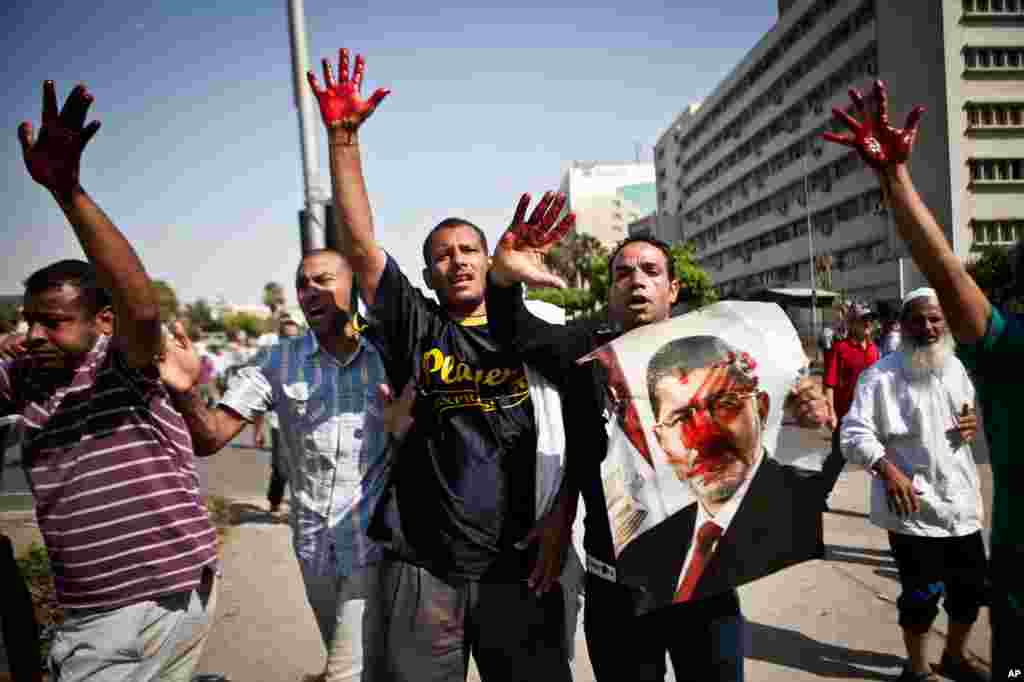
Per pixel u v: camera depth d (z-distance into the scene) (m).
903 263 39.53
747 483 2.23
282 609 4.55
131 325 2.05
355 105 2.35
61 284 2.17
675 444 2.24
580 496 2.73
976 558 3.22
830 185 47.44
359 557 2.81
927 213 1.82
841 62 44.72
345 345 2.98
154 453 2.24
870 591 4.47
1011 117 37.62
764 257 58.81
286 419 2.98
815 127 48.72
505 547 2.34
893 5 39.56
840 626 3.97
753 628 3.97
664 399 2.27
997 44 37.53
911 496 3.16
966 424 3.21
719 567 2.18
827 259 45.03
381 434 2.94
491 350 2.40
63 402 2.18
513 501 2.36
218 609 4.55
